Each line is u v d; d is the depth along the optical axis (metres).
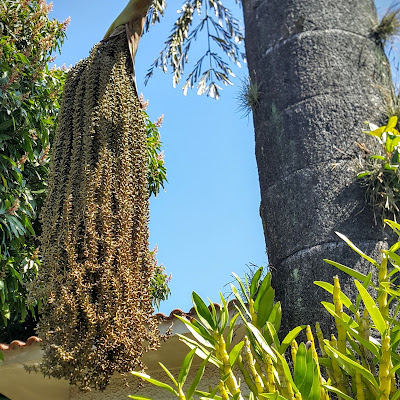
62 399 4.62
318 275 2.20
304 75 2.60
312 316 2.14
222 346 1.83
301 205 2.36
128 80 3.78
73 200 3.29
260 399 1.68
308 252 2.26
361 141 2.44
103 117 3.54
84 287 2.97
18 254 5.14
